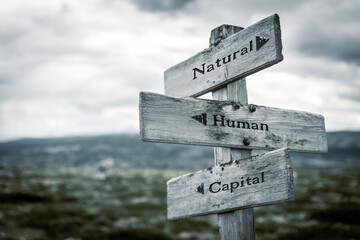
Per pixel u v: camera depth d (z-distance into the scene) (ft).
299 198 79.51
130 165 360.07
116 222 53.11
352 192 98.94
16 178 124.67
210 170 10.67
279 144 11.06
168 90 12.81
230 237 10.27
